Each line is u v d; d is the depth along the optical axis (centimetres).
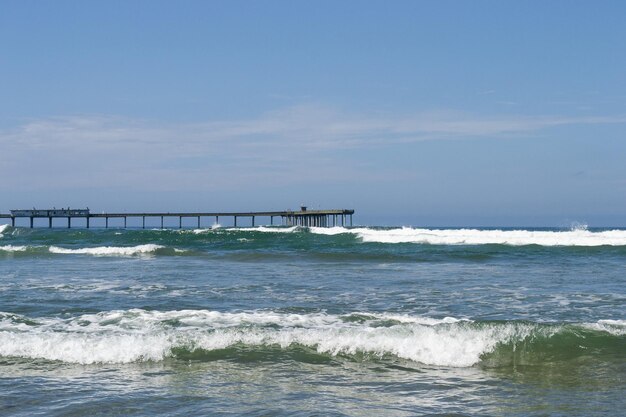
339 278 1912
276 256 2766
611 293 1548
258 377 806
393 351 916
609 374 817
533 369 844
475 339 941
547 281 1817
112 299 1449
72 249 3142
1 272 2100
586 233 3872
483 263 2467
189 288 1658
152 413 662
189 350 926
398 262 2520
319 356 903
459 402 705
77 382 784
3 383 780
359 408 681
